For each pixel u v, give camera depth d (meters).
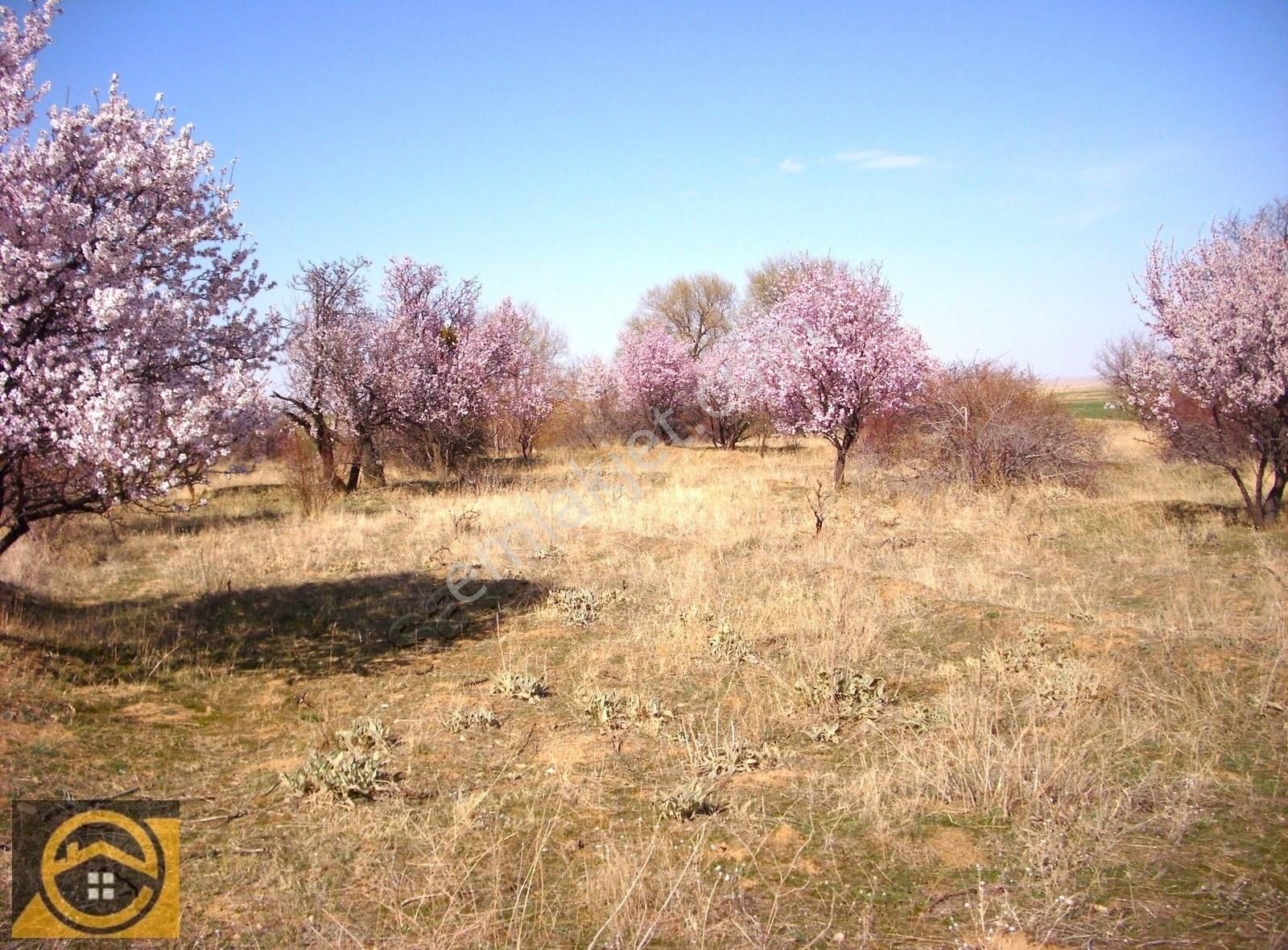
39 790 4.58
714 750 5.03
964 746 4.80
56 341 6.15
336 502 16.52
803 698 5.86
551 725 5.65
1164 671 5.86
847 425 16.02
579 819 4.29
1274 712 5.13
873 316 15.85
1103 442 18.12
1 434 5.67
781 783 4.65
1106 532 11.08
